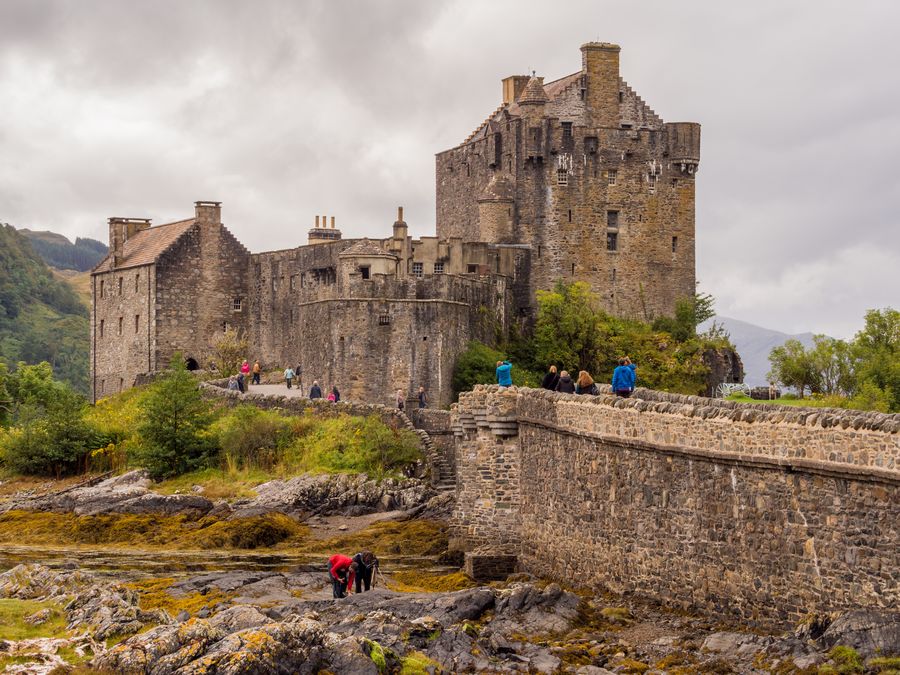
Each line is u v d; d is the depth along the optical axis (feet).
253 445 274.98
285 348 427.33
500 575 179.63
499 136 411.13
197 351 439.63
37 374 412.77
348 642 118.11
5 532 241.76
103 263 469.57
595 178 401.08
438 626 133.80
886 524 115.24
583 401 162.09
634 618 142.51
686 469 141.28
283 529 227.61
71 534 236.22
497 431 182.70
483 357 355.36
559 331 377.30
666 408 144.46
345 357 348.59
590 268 400.26
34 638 130.72
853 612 116.47
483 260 392.68
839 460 119.75
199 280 440.04
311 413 291.58
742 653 122.72
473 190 423.64
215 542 222.89
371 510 244.63
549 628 141.08
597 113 408.87
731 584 134.21
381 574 177.17
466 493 186.50
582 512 162.40
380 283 348.18
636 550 150.10
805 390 305.73
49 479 295.07
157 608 149.79
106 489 266.57
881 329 298.97
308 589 170.81
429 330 347.77
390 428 274.57
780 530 127.44
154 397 284.41
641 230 404.36
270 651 113.29
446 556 191.11
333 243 400.06
